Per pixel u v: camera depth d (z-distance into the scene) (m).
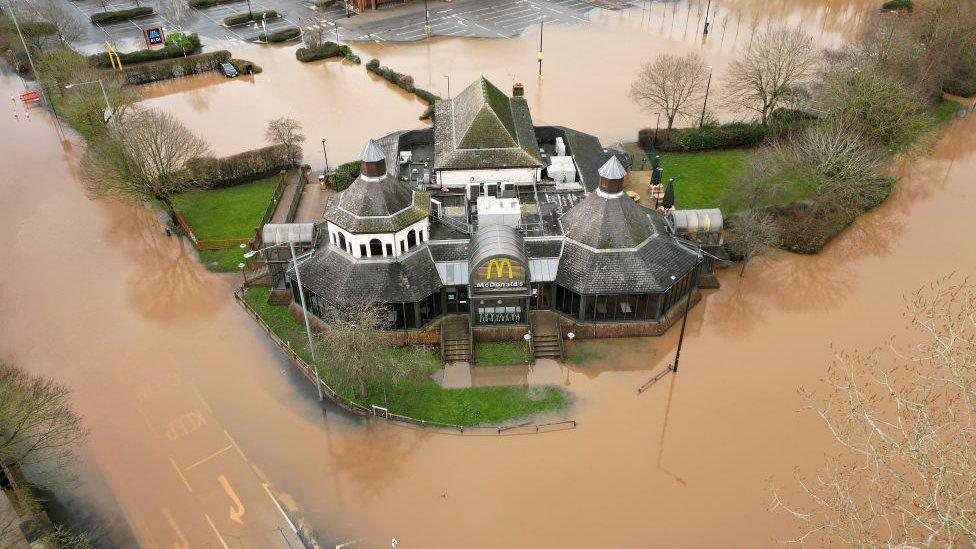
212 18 167.00
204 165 91.81
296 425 62.03
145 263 83.75
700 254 74.00
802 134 93.75
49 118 118.69
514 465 58.12
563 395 64.81
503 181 84.00
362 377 62.53
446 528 53.03
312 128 116.19
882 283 78.38
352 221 69.19
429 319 72.62
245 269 82.06
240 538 52.47
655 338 71.31
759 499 54.75
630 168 99.69
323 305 71.12
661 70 106.31
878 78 90.81
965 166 102.62
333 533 52.88
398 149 91.38
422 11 170.88
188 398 64.69
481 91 86.88
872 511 42.72
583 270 69.81
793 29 147.25
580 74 135.12
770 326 72.75
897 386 63.56
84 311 75.62
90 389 65.44
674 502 54.69
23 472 56.75
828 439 59.78
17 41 135.38
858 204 88.50
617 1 179.00
